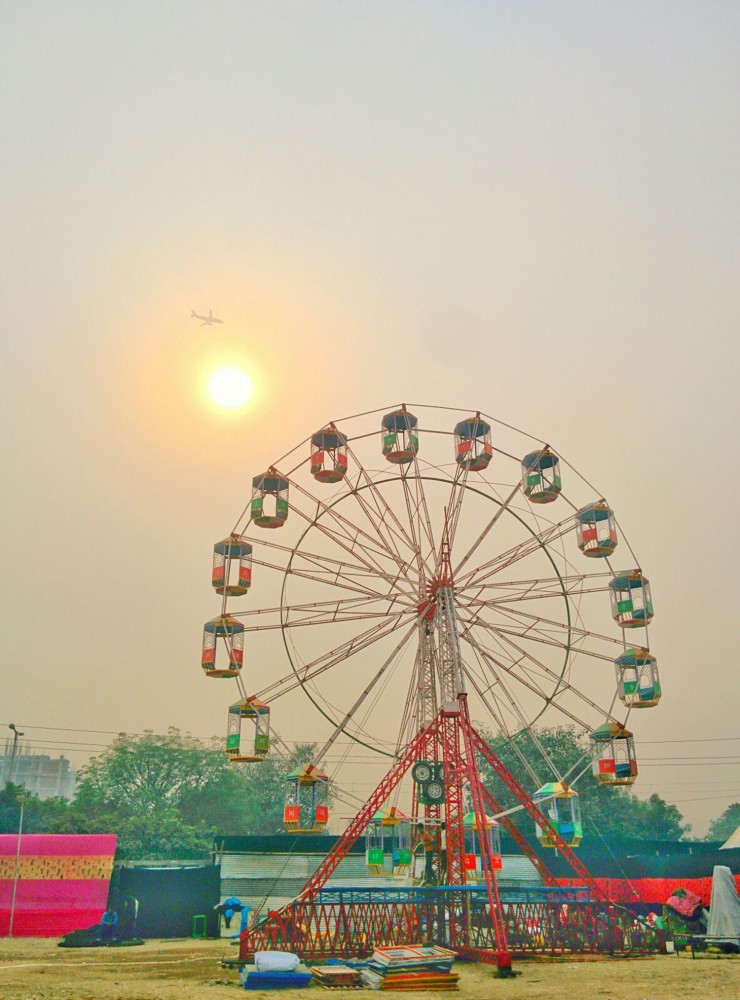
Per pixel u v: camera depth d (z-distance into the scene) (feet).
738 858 112.37
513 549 137.28
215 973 82.74
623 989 71.61
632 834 292.20
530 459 146.72
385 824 111.65
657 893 122.93
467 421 147.95
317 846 149.28
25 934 125.80
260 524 144.36
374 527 137.90
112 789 315.37
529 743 269.23
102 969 85.10
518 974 81.92
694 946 98.89
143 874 133.90
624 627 138.31
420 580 131.64
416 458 146.00
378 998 67.67
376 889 94.53
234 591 140.97
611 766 125.08
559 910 100.32
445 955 75.77
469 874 108.99
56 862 132.46
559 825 120.47
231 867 144.05
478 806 97.30
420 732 111.45
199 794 325.01
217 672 134.72
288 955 75.41
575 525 144.77
